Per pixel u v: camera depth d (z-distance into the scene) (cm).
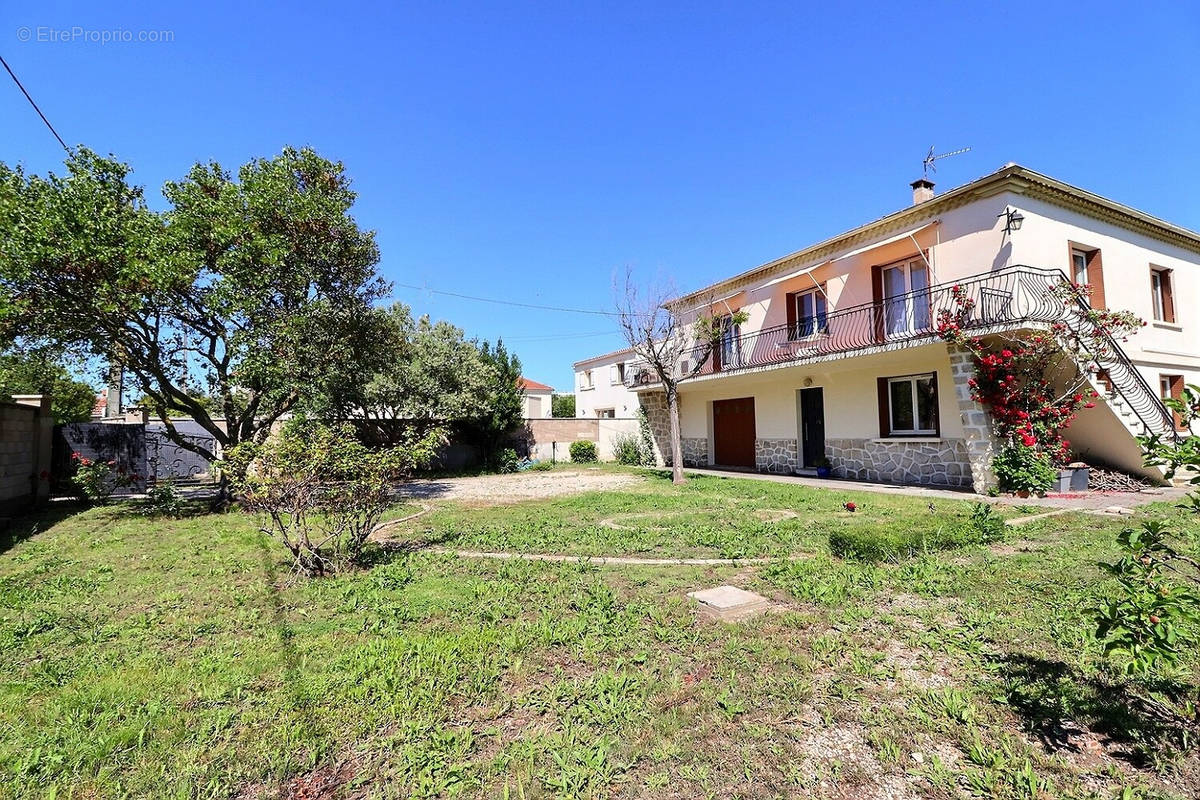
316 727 277
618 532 754
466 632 396
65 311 873
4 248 793
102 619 448
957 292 1050
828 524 772
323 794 231
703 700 297
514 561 605
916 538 584
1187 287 1399
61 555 702
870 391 1377
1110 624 219
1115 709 275
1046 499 936
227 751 259
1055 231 1127
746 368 1494
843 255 1415
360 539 612
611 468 2062
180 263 877
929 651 354
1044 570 511
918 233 1222
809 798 223
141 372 1028
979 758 243
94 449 1322
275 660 355
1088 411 1047
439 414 1911
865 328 1348
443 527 835
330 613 451
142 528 888
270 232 995
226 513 1037
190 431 1714
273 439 617
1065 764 238
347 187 1168
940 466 1218
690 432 2003
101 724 282
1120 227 1256
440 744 259
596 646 370
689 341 1873
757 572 545
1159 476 1039
